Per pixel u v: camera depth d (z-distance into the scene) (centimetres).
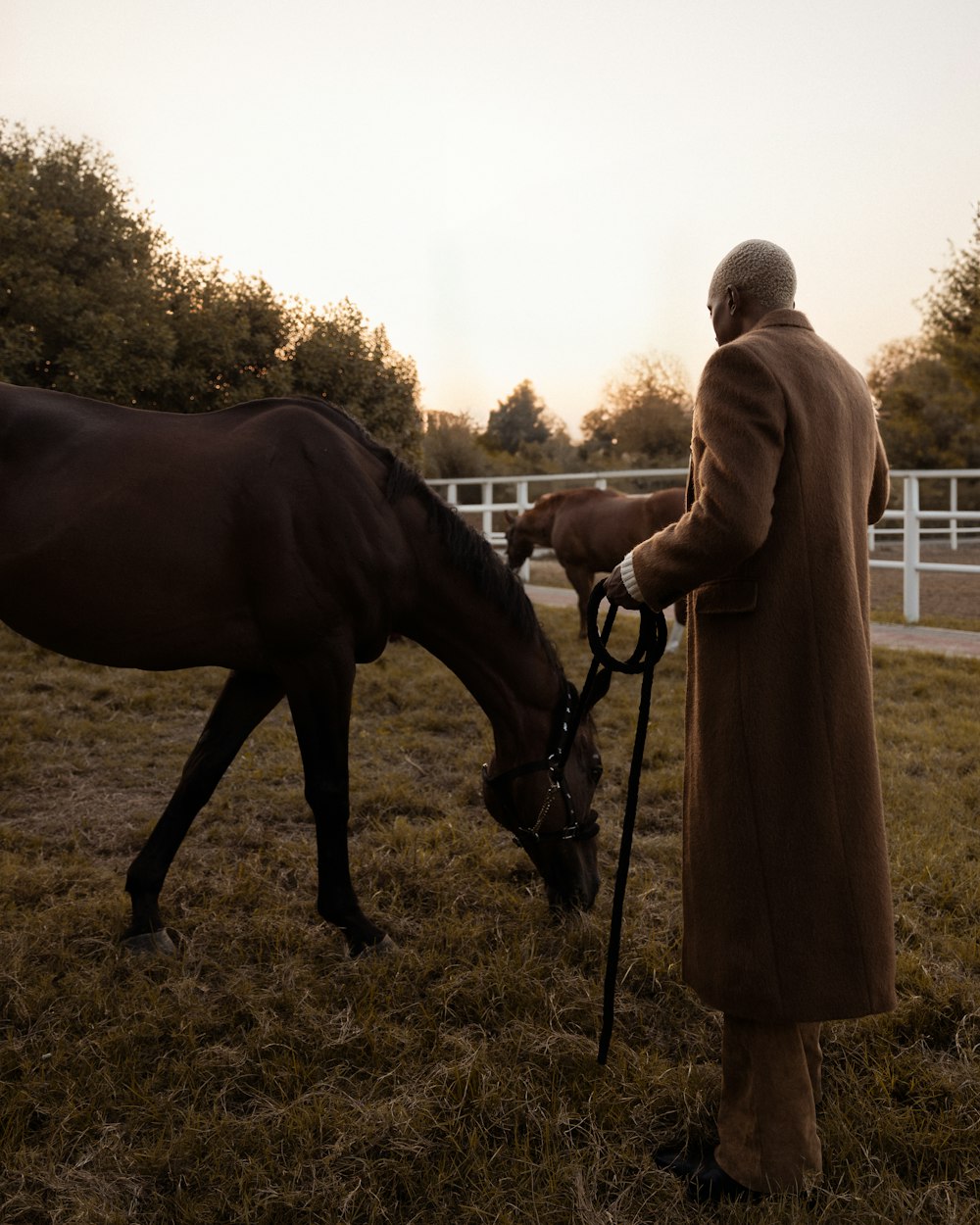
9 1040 177
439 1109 161
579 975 207
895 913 234
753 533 125
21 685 459
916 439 2166
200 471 201
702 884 141
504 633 210
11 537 196
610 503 617
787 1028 140
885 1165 148
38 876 251
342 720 212
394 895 245
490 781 216
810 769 133
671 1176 148
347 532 202
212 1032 185
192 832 292
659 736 403
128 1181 145
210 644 206
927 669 529
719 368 132
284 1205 139
